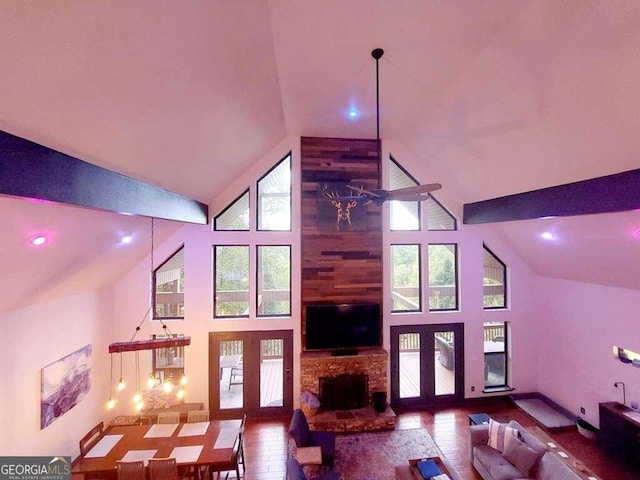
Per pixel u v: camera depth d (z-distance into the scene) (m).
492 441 4.96
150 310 6.30
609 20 2.40
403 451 5.35
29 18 1.38
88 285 5.14
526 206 4.89
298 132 6.32
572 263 5.73
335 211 6.55
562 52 2.86
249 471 4.96
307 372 6.34
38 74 1.62
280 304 7.01
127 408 6.14
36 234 2.87
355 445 5.50
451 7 2.86
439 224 7.17
